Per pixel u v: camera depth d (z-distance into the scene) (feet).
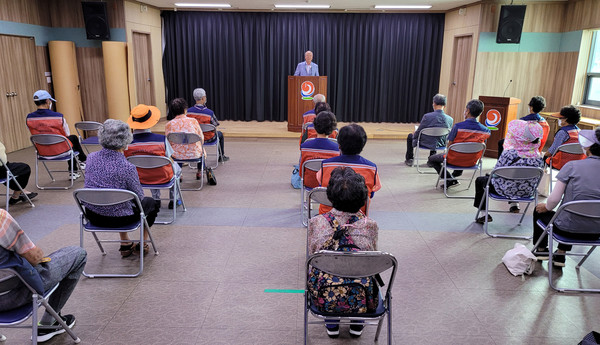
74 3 25.48
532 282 9.63
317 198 9.13
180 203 14.39
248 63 31.07
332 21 30.50
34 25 24.20
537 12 24.97
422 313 8.39
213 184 16.69
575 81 24.26
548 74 25.79
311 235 6.43
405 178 18.06
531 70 25.75
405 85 31.58
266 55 31.19
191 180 17.40
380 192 16.12
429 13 30.22
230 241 11.57
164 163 11.67
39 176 17.63
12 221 5.65
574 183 8.67
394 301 8.80
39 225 12.53
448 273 10.00
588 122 21.61
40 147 15.24
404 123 32.22
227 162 20.48
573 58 24.27
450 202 15.03
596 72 23.38
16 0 22.59
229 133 26.45
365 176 8.71
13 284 5.90
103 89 26.63
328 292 6.27
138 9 27.25
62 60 25.05
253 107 32.19
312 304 6.55
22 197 14.51
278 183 17.06
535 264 10.49
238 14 30.40
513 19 23.75
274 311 8.39
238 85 31.78
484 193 12.25
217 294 8.96
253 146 24.26
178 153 15.26
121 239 10.46
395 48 30.89
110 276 9.59
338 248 6.19
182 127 14.94
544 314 8.41
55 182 16.84
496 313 8.42
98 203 8.57
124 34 25.99
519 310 8.54
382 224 12.95
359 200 6.17
